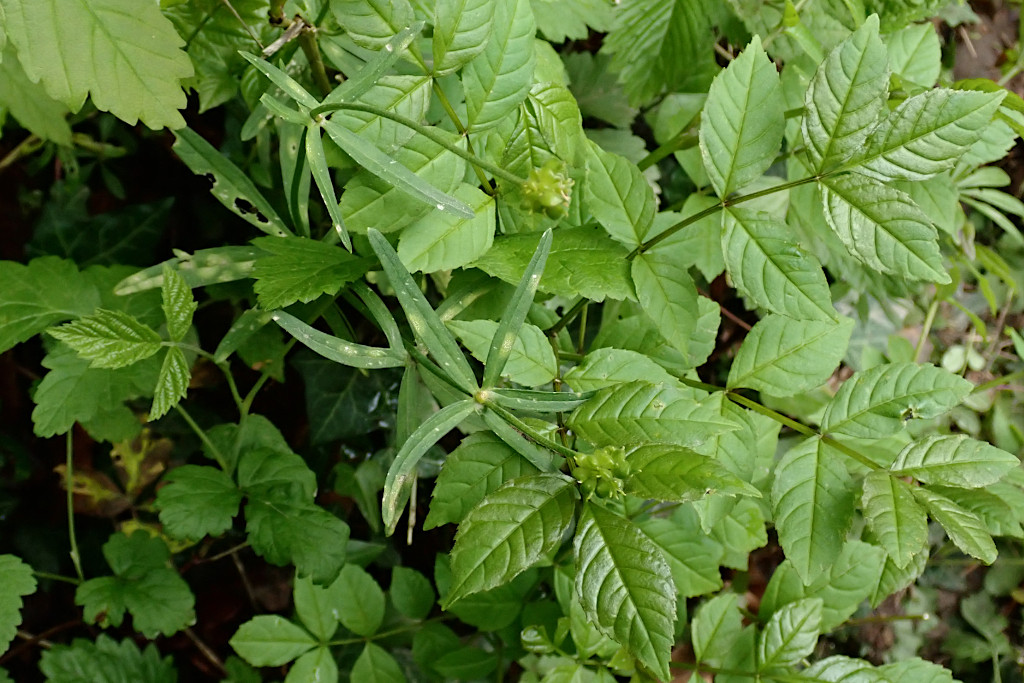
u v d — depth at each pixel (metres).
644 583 0.37
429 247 0.40
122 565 0.47
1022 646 0.60
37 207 0.51
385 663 0.47
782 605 0.47
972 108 0.39
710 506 0.42
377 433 0.51
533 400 0.39
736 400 0.43
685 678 0.52
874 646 0.59
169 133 0.51
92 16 0.38
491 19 0.39
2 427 0.50
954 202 0.46
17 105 0.45
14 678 0.50
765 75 0.40
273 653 0.46
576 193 0.42
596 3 0.47
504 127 0.41
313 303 0.45
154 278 0.44
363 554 0.50
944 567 0.60
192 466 0.45
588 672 0.44
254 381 0.51
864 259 0.40
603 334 0.44
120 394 0.45
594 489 0.38
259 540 0.44
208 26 0.43
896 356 0.52
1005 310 0.62
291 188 0.44
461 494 0.39
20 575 0.45
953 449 0.41
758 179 0.48
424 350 0.43
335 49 0.42
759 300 0.40
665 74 0.48
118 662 0.47
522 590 0.47
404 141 0.40
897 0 0.45
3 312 0.45
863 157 0.40
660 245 0.42
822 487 0.41
